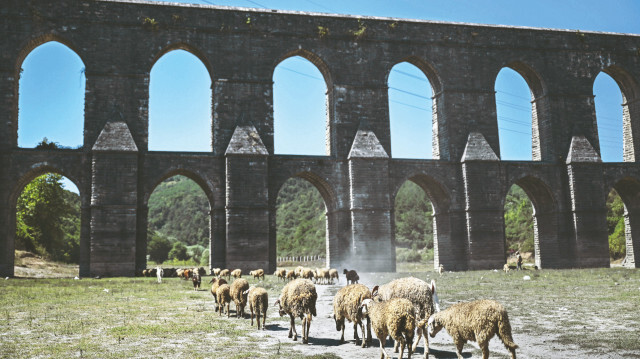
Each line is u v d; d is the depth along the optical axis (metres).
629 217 58.25
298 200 155.25
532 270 49.31
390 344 14.86
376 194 48.78
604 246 53.09
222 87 48.00
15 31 44.81
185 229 172.50
